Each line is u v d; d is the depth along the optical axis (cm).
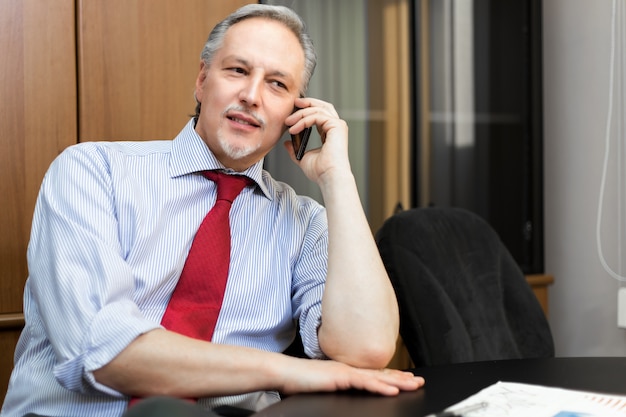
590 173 288
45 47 209
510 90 304
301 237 161
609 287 279
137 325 121
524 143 307
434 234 182
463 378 131
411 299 167
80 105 214
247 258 153
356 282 140
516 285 195
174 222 148
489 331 182
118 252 137
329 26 276
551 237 306
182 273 144
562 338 301
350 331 138
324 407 112
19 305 207
